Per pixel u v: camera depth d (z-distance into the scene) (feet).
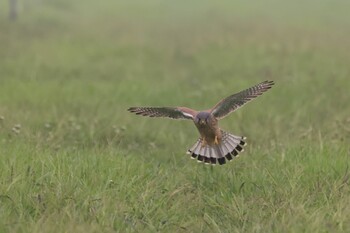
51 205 31.68
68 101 64.13
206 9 173.37
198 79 82.99
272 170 38.37
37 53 98.58
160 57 100.53
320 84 73.00
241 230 30.86
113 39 116.26
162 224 31.78
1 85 72.59
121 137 49.73
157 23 144.25
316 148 41.96
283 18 154.40
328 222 30.14
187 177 39.32
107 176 36.11
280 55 95.91
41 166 36.73
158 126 55.62
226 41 110.22
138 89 71.97
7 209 31.37
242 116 58.18
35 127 50.42
